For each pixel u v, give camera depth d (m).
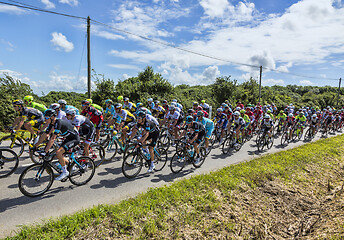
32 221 3.37
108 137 6.68
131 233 3.18
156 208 3.79
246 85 27.16
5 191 4.21
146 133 5.26
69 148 4.40
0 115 10.02
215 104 21.77
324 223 3.94
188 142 6.00
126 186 4.84
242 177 5.52
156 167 6.15
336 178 6.75
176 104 10.23
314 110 17.78
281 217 4.33
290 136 10.98
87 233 3.07
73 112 4.45
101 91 15.52
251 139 11.24
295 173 6.36
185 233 3.34
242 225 3.78
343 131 17.09
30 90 12.91
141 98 15.75
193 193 4.46
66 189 4.51
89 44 11.30
